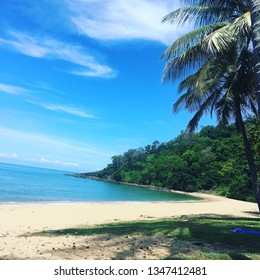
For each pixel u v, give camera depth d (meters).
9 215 17.64
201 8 11.17
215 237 9.34
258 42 6.58
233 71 13.60
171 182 82.50
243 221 14.53
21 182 59.88
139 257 6.99
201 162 77.81
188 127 16.83
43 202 29.56
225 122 16.64
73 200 34.72
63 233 10.89
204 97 15.44
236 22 8.61
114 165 133.88
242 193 50.12
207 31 10.19
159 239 9.15
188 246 8.16
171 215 20.70
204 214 21.38
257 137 19.47
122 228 11.77
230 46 9.55
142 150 123.12
